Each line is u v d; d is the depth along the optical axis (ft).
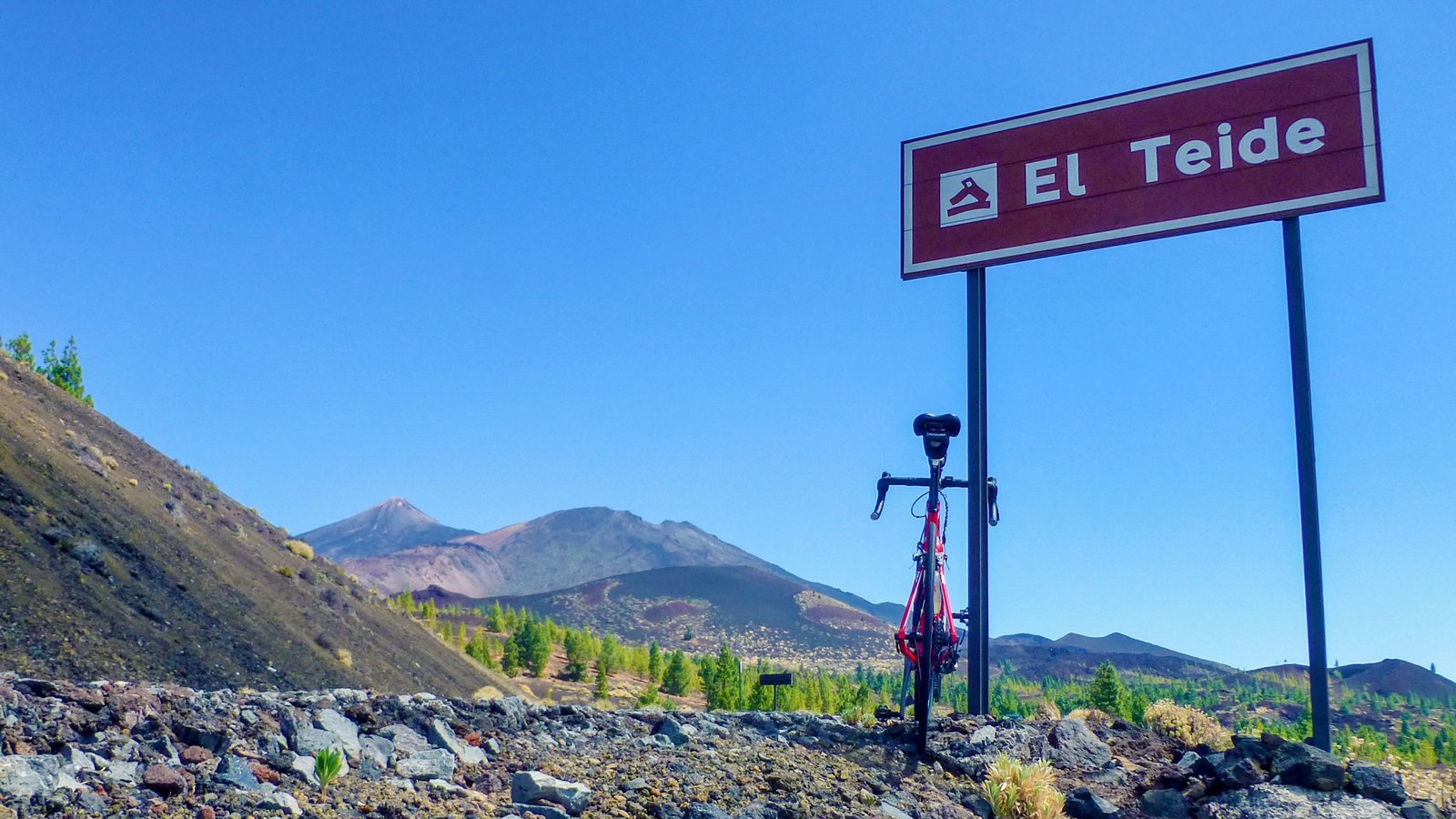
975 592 30.22
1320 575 25.75
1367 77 29.01
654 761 21.38
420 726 21.30
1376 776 21.03
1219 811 21.01
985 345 33.35
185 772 16.53
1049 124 33.83
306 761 17.75
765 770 21.59
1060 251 32.71
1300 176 29.37
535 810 17.63
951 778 23.15
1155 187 31.65
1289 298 28.60
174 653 95.86
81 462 136.36
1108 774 23.32
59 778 15.06
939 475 27.45
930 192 35.53
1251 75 30.81
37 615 85.15
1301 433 26.96
